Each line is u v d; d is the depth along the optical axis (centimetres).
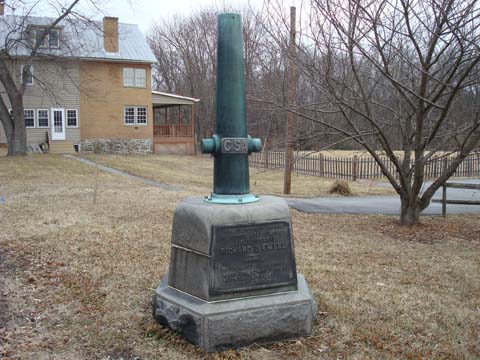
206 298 405
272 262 424
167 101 3597
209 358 384
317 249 742
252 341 404
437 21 720
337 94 834
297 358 387
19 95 2536
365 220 1041
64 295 523
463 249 770
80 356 392
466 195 1638
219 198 438
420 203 962
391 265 662
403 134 937
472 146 864
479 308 501
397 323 455
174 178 1953
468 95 862
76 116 3244
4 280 569
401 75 886
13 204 1105
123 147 3406
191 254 422
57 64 2833
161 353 393
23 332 430
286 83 895
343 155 2831
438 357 393
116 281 566
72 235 794
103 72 3300
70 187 1449
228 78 431
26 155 2603
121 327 442
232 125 434
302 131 1016
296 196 1588
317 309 471
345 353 397
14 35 3003
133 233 815
